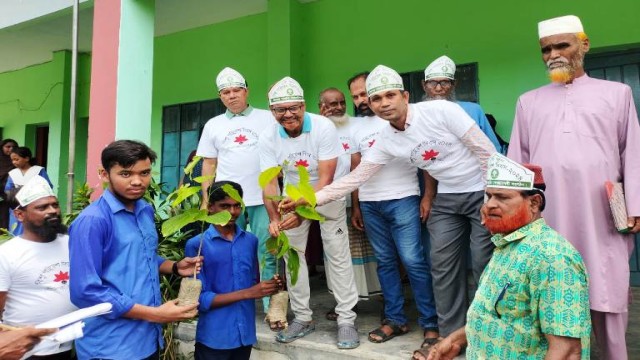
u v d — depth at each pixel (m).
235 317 2.09
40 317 2.06
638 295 3.51
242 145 2.91
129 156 1.67
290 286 2.67
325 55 4.85
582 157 1.93
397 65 4.51
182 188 1.92
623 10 3.66
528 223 1.39
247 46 5.30
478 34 4.17
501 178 1.40
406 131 2.30
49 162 6.62
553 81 2.01
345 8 4.75
